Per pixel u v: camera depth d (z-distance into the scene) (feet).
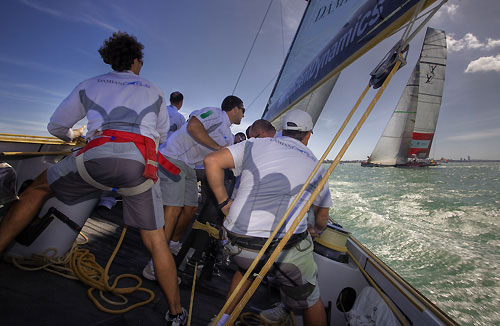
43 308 3.99
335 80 12.17
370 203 86.74
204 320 5.59
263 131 6.52
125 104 4.42
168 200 7.04
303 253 4.21
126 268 6.55
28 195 4.50
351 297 6.44
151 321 4.70
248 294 3.27
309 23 10.63
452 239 49.39
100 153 4.05
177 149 7.47
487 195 107.45
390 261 36.22
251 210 4.09
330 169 3.12
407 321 5.06
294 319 5.69
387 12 4.07
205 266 7.54
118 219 10.16
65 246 5.04
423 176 178.60
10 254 4.73
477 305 24.14
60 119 4.60
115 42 4.79
